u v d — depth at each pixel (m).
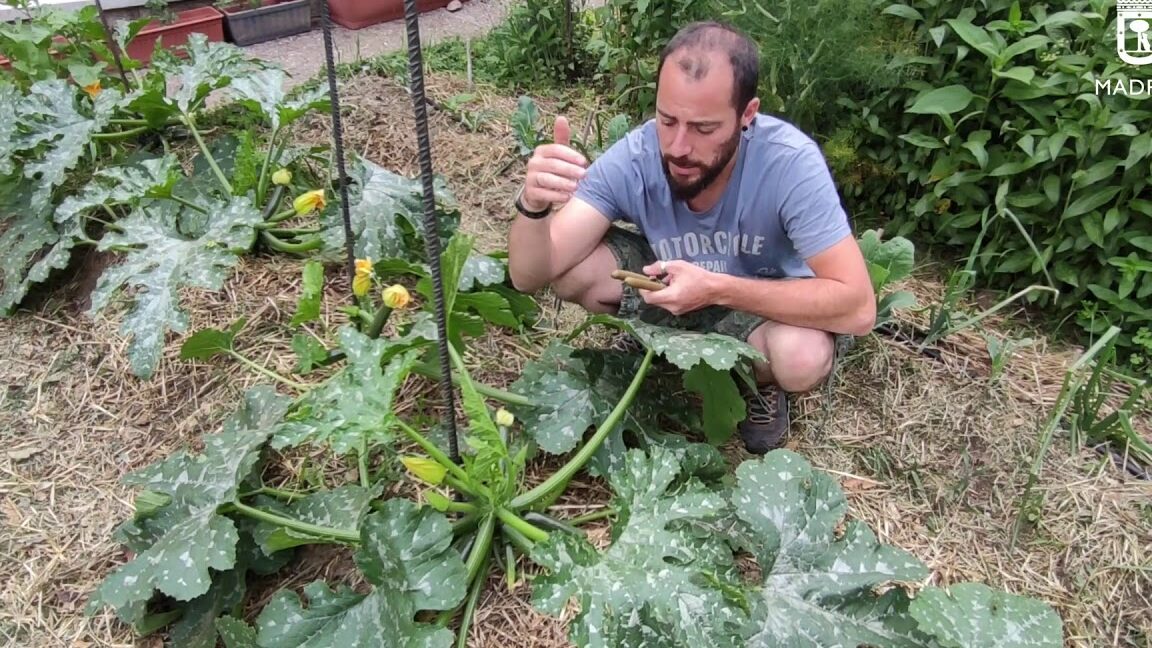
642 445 2.23
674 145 1.95
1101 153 2.80
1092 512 2.29
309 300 2.24
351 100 3.90
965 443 2.49
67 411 2.61
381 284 2.76
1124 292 2.76
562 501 2.20
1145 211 2.71
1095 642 2.02
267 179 3.06
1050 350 2.88
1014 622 1.73
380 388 1.75
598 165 2.28
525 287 2.32
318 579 2.06
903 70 3.18
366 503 2.00
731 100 1.87
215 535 1.86
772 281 2.13
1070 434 2.52
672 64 1.87
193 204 2.94
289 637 1.72
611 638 1.63
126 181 2.79
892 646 1.80
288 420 2.06
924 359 2.75
